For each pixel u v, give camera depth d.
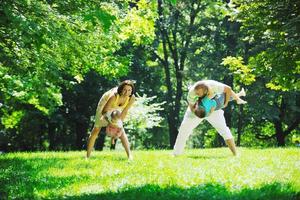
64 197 6.70
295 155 11.74
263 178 7.68
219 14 36.06
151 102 40.81
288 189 6.42
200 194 6.25
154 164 10.05
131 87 10.62
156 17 15.72
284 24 16.30
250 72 18.09
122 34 15.60
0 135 39.47
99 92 36.09
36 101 22.34
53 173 9.45
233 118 39.72
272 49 16.86
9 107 29.84
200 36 37.75
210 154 12.77
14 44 11.18
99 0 11.80
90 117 40.06
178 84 40.16
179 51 39.53
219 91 11.11
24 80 16.77
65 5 11.70
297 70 17.36
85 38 13.25
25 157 13.38
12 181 8.69
